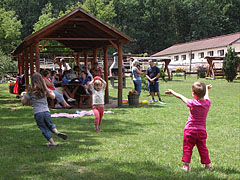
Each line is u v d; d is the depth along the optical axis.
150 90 13.50
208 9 82.75
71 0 69.81
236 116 9.95
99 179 3.90
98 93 7.37
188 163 4.39
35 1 65.88
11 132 7.12
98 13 52.41
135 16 76.44
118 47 12.27
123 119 9.19
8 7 64.88
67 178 3.91
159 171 4.31
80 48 18.31
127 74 40.09
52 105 11.80
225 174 4.32
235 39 40.66
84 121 8.71
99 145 5.92
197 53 46.97
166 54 53.84
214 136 7.05
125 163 4.68
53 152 5.28
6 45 44.91
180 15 82.38
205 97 4.48
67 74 13.52
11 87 18.05
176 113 10.45
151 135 7.00
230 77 28.45
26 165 4.52
